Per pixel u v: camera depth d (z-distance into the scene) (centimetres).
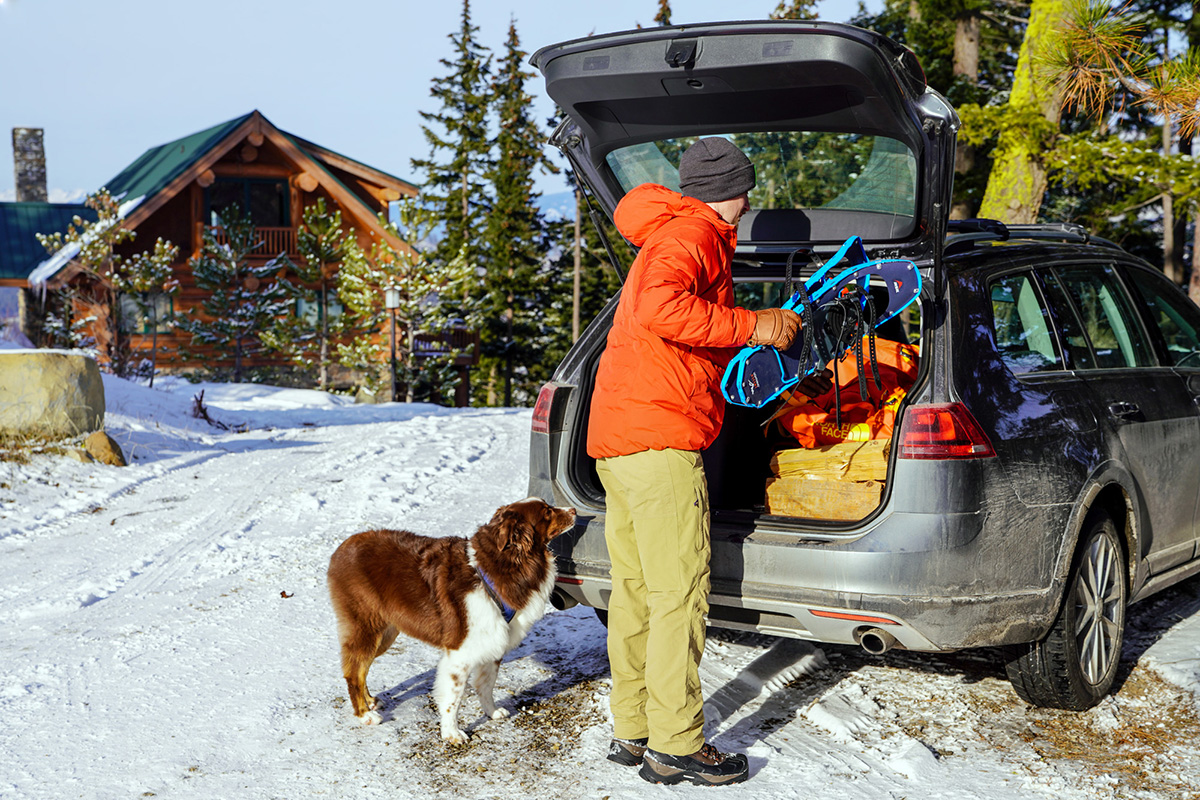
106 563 636
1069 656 339
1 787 320
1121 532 382
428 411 1712
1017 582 322
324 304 2856
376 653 372
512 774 323
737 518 338
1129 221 2117
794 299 317
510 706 377
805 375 316
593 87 337
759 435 441
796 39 297
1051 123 1361
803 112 334
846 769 316
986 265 366
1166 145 1464
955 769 313
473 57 4062
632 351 306
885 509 313
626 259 3897
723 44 306
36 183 3678
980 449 315
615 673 328
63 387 956
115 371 2094
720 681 388
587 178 389
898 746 331
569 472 372
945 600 308
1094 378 383
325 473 945
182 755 342
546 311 4034
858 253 327
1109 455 366
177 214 2878
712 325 285
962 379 324
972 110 1434
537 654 432
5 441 926
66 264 2517
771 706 367
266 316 2738
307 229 2789
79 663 439
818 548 313
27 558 652
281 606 521
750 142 369
